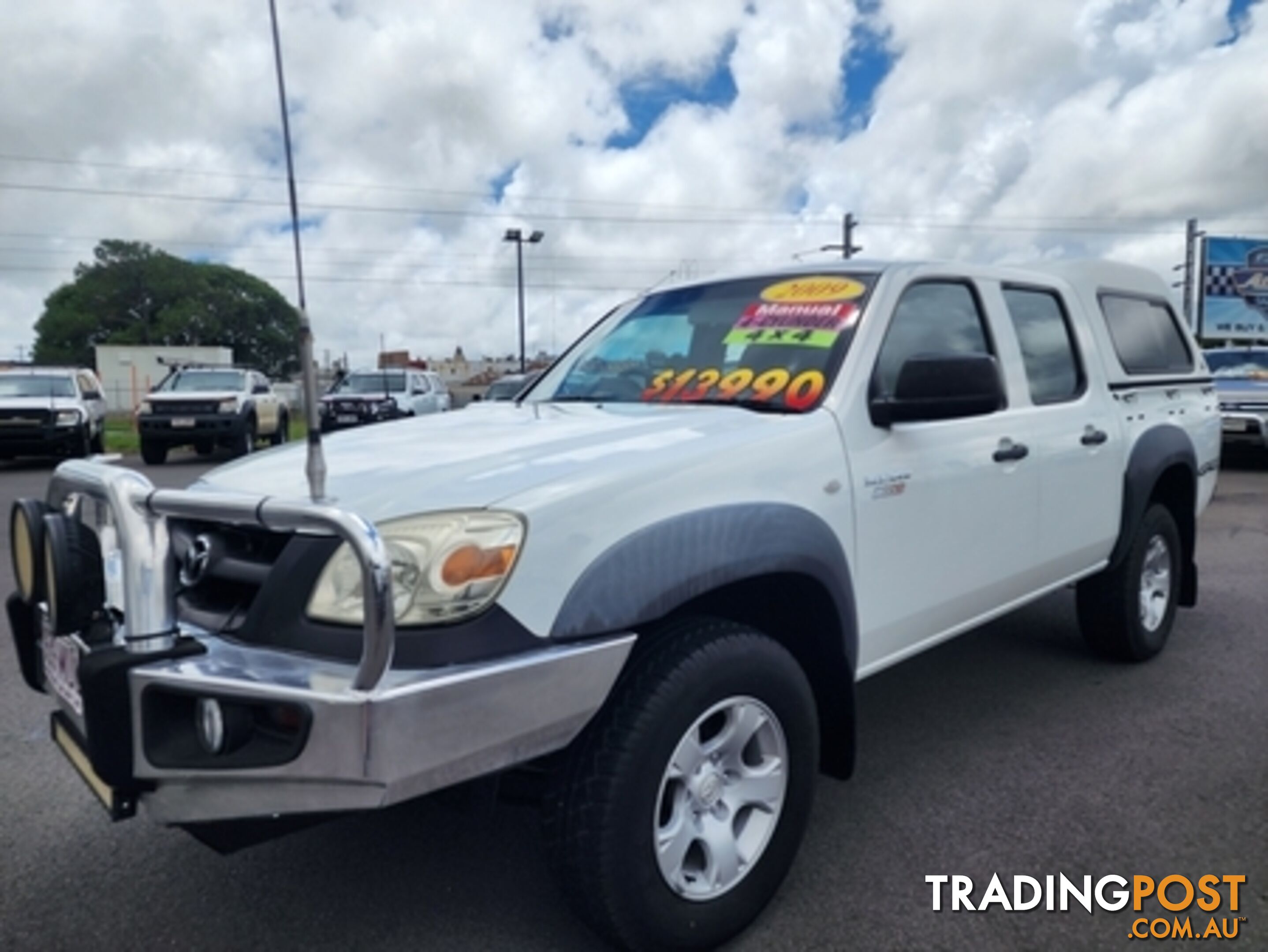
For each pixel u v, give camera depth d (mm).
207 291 89000
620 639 2113
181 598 2279
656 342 3600
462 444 2668
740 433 2604
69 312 87188
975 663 4652
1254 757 3514
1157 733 3748
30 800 3279
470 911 2594
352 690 1809
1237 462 13438
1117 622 4398
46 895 2689
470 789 2059
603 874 2117
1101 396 4145
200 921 2564
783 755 2490
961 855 2840
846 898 2619
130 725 1985
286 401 21047
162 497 2025
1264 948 2398
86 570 2174
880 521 2875
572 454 2426
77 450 16109
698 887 2318
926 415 2822
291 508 1853
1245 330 34031
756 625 2736
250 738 1930
